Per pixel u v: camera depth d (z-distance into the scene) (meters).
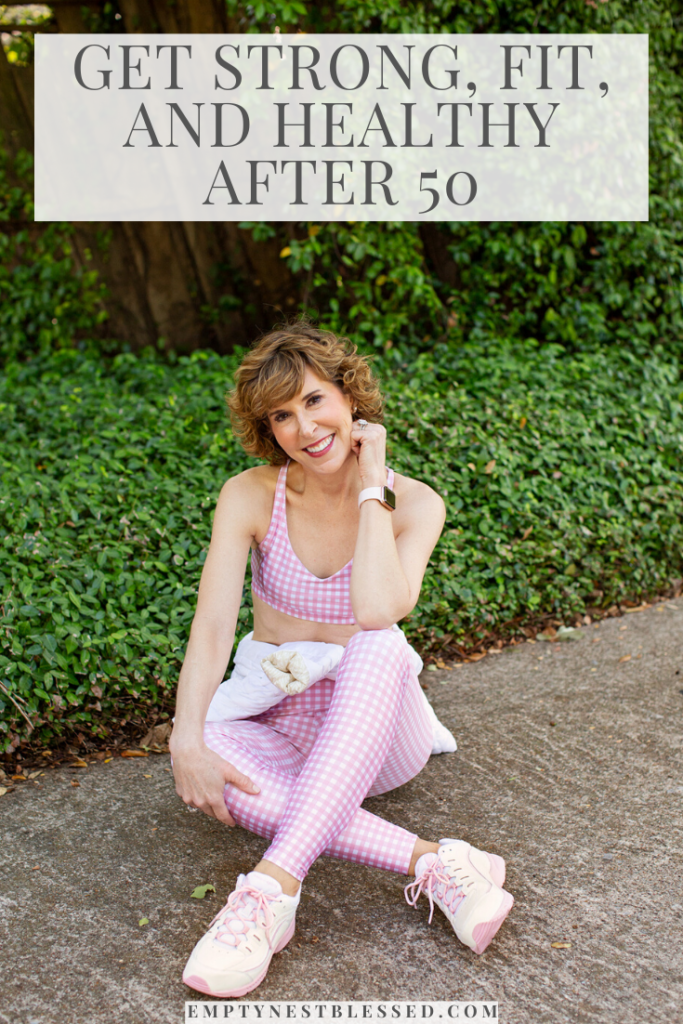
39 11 5.45
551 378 4.77
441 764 2.53
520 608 3.54
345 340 1.97
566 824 2.22
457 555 3.40
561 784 2.41
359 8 4.62
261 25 4.82
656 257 5.51
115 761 2.60
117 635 2.69
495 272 5.50
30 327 5.74
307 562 2.00
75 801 2.38
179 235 5.79
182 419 4.17
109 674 2.64
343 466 1.98
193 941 1.82
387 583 1.79
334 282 5.54
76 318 5.85
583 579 3.62
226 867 2.09
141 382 5.02
